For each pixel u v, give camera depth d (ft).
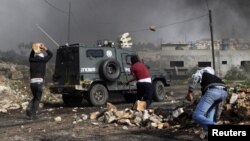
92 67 45.19
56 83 46.68
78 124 28.63
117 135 23.79
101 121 29.76
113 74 45.91
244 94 26.61
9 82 58.39
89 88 44.52
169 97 56.13
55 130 26.37
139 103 30.71
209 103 20.68
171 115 27.66
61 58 46.29
